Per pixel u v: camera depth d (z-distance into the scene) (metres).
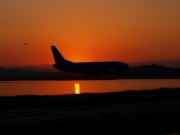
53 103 94.12
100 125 66.38
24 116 72.00
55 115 73.50
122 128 66.69
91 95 120.88
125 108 83.94
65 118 70.25
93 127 65.44
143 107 85.69
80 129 64.25
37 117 71.00
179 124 71.19
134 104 91.19
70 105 90.19
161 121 72.06
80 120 68.50
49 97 114.44
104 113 72.75
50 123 65.56
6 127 61.81
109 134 64.25
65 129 63.47
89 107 85.69
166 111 80.12
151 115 75.00
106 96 116.38
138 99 103.62
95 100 101.50
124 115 74.44
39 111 78.81
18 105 89.56
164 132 66.50
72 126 64.75
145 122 70.56
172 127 69.31
